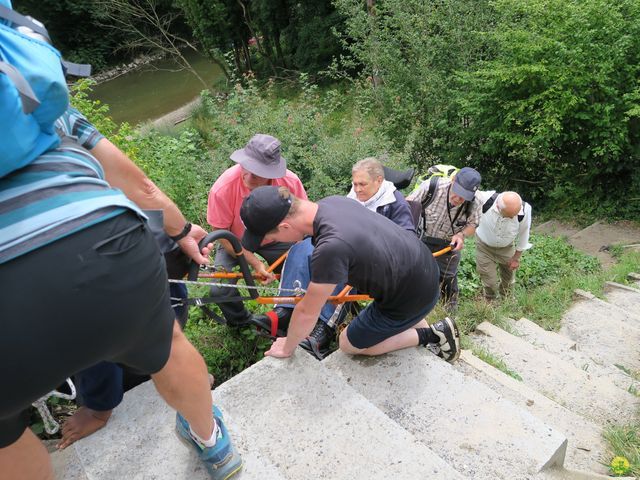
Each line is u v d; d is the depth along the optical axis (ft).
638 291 22.33
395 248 8.62
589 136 30.81
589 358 16.21
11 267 3.43
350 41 65.87
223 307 11.88
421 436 8.69
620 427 11.97
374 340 9.75
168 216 7.70
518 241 19.81
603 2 29.99
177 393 5.35
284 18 69.41
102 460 7.08
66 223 3.58
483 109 33.78
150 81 86.17
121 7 72.54
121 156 6.69
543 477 7.99
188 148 22.85
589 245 30.63
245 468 6.63
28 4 86.84
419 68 36.42
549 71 30.68
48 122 3.52
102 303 3.73
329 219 8.28
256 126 27.35
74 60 89.35
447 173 16.99
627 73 30.01
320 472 7.36
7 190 3.51
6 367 3.52
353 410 8.13
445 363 9.99
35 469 4.83
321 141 27.58
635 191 32.86
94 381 7.22
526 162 35.14
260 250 13.46
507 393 11.89
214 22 67.82
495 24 35.94
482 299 20.24
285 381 8.63
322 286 8.03
